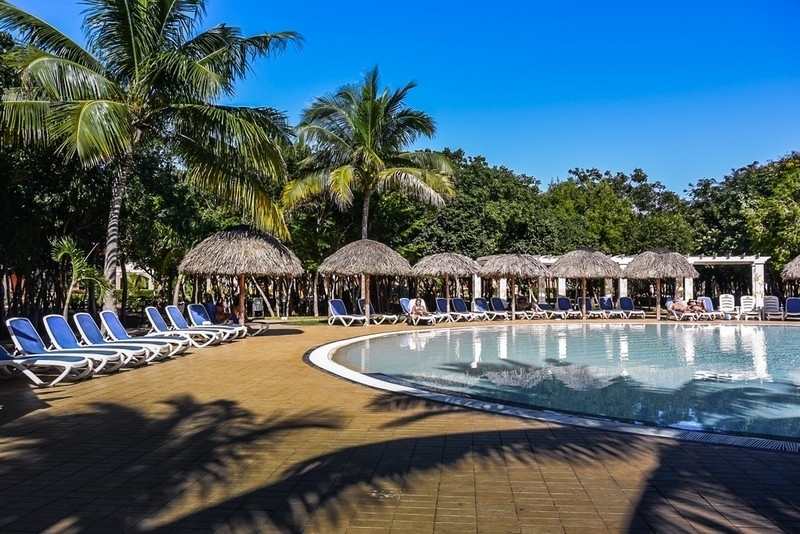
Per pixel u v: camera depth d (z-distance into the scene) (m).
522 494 4.04
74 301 20.00
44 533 3.38
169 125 13.98
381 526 3.50
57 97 12.03
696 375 10.54
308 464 4.69
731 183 39.44
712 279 37.78
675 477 4.40
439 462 4.76
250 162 13.70
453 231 28.70
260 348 13.26
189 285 27.50
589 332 19.44
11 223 13.04
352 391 7.93
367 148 22.34
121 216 16.55
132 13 12.98
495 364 12.05
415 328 19.88
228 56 13.98
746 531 3.44
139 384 8.44
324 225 25.98
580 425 6.02
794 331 19.94
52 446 5.20
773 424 6.77
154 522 3.54
